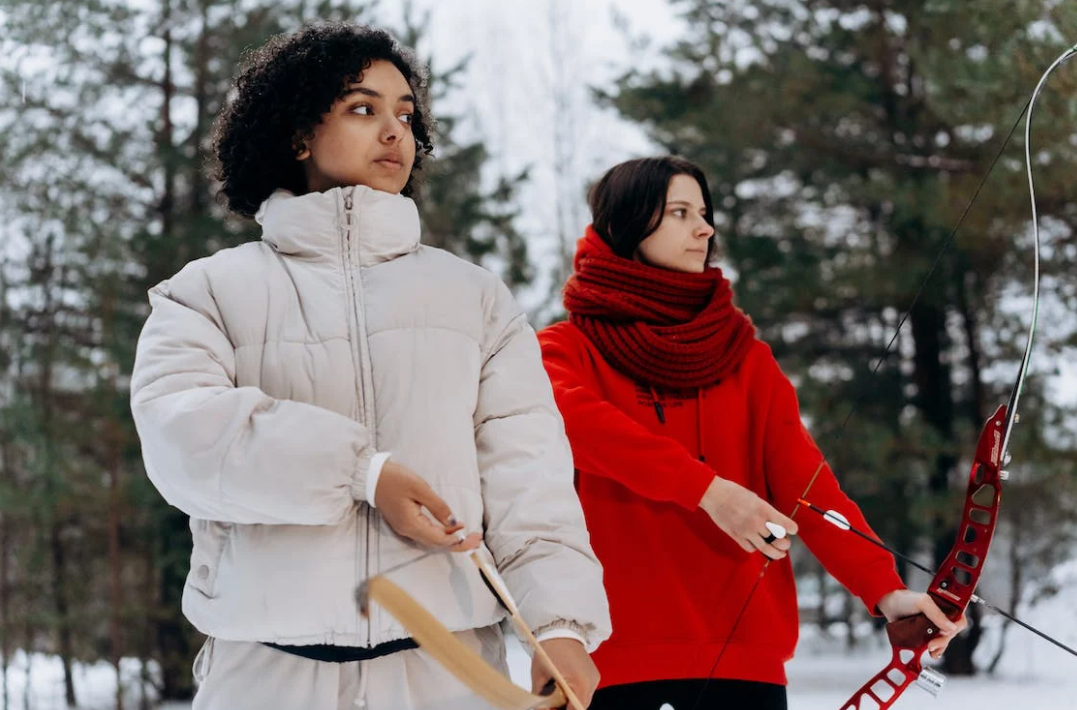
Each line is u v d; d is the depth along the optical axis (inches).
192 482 53.1
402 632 54.2
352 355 57.9
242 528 55.1
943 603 65.4
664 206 95.0
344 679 54.9
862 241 390.9
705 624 86.5
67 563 442.9
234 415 53.1
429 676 55.4
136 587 437.7
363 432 53.8
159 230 451.8
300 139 65.3
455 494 57.0
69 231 428.8
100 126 454.0
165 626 433.4
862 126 380.5
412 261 61.7
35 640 451.2
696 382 91.0
